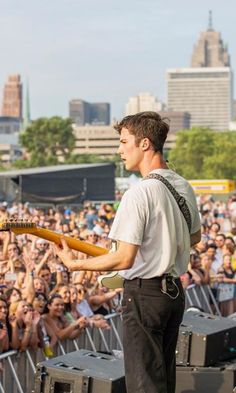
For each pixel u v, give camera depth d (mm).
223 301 16875
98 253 5816
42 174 37469
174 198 5664
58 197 37938
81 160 134125
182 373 7688
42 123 133000
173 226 5625
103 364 7391
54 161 130875
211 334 7758
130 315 5707
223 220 31344
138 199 5539
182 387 7684
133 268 5672
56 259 13500
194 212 5816
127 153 5730
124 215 5539
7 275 12586
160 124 5695
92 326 11930
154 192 5582
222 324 8156
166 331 5840
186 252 5781
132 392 5707
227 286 16906
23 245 15023
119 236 5523
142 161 5723
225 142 131875
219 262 17422
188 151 134375
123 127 5734
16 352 10227
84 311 12109
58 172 38125
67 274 12844
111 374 7113
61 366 7266
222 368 7621
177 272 5742
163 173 5695
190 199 5789
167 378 5906
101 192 39906
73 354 7629
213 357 7820
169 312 5699
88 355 7641
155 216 5570
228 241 17688
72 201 38219
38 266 12711
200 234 5973
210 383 7590
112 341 12609
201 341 7727
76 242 5777
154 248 5613
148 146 5688
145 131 5664
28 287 11117
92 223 27422
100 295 12828
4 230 5605
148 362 5688
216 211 36531
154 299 5652
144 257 5633
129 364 5727
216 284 16781
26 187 36906
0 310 10086
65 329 11281
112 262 5516
